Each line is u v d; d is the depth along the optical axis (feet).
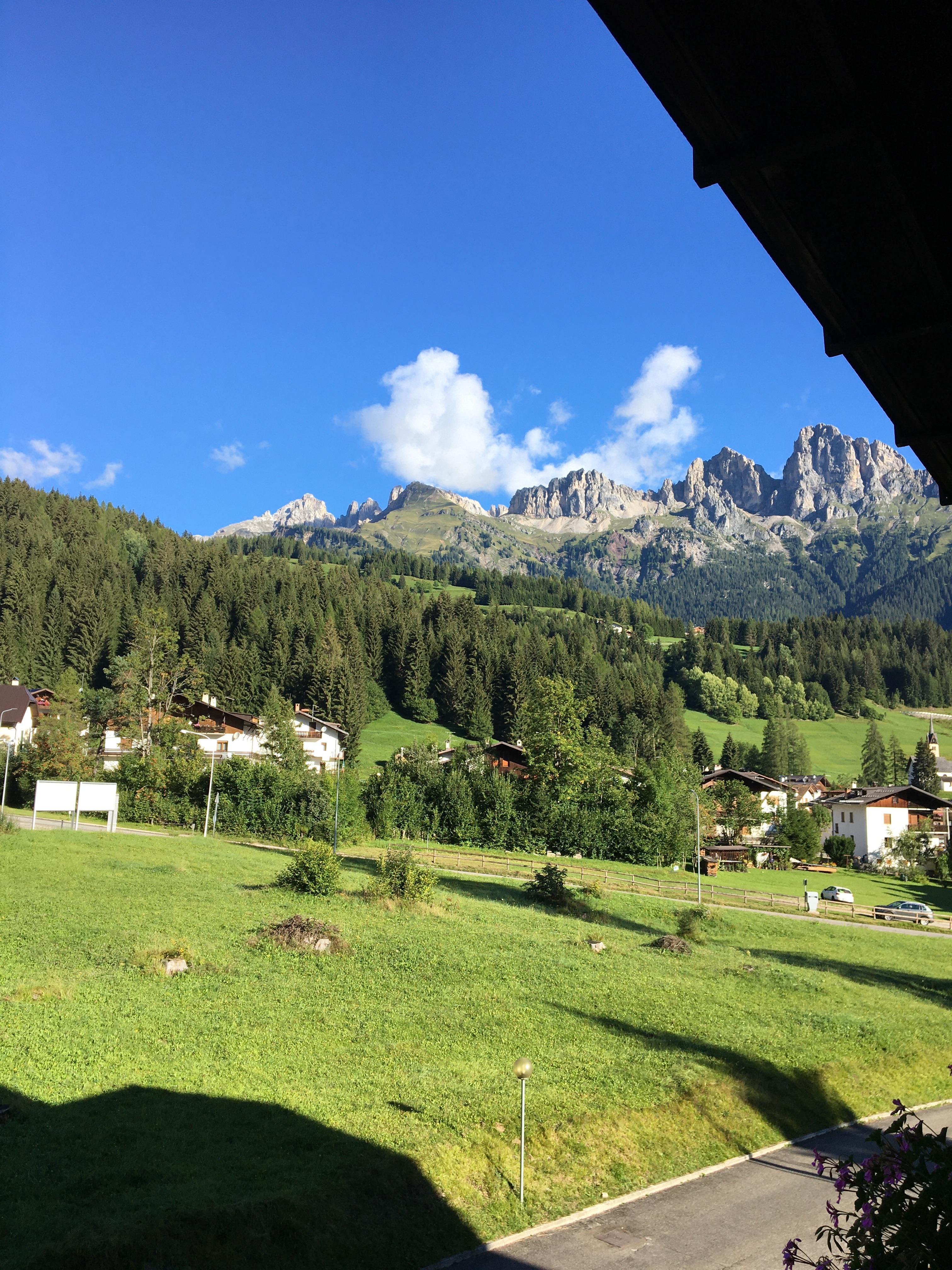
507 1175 47.96
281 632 544.21
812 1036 79.77
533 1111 53.93
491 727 530.27
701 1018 82.28
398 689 598.75
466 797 255.09
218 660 513.86
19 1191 38.24
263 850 195.42
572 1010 80.02
